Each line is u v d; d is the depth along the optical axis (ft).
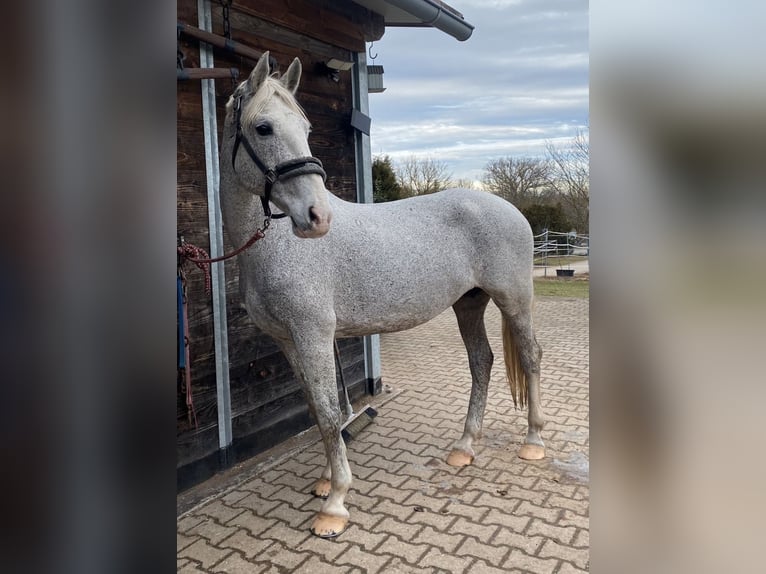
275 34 9.87
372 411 11.38
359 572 6.46
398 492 8.32
